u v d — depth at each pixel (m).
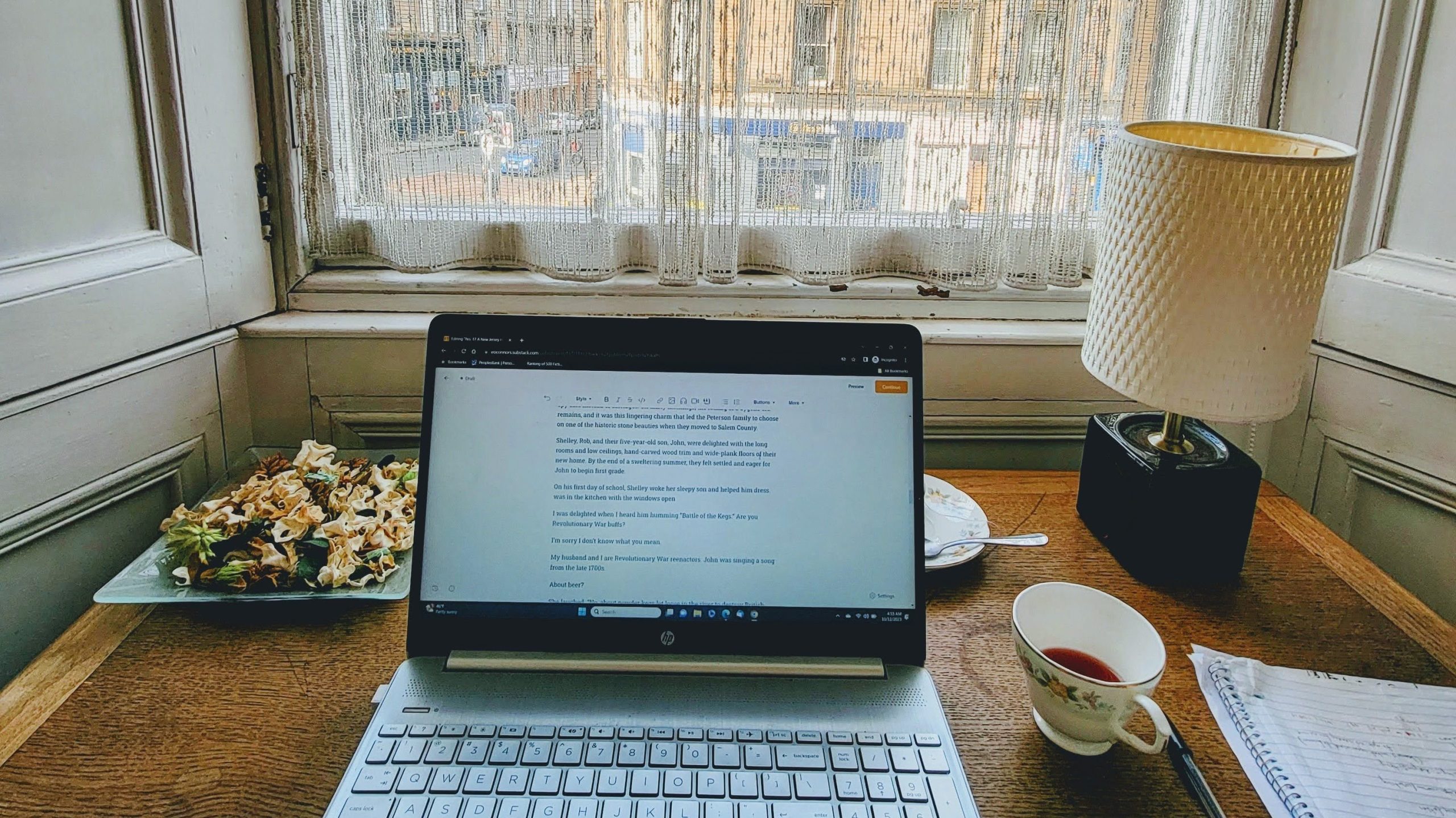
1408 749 0.59
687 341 0.67
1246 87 1.02
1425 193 0.90
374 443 1.06
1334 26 0.97
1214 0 0.99
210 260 0.95
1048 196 1.03
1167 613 0.75
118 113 0.85
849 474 0.66
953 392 1.07
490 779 0.53
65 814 0.53
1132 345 0.73
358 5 0.96
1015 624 0.61
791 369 0.67
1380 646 0.71
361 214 1.06
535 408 0.66
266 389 1.03
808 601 0.64
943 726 0.58
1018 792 0.57
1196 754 0.60
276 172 1.01
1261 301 0.68
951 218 1.05
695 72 0.97
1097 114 1.01
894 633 0.64
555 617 0.64
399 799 0.52
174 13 0.87
